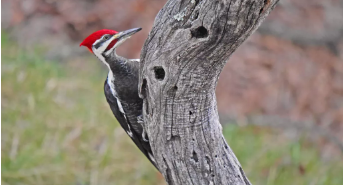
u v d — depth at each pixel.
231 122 13.49
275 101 14.92
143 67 5.07
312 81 16.20
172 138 5.33
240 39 4.39
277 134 13.22
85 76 13.70
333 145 13.45
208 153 5.39
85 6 16.52
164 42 4.71
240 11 4.11
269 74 15.94
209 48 4.50
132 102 6.58
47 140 10.54
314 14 19.31
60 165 9.99
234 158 5.67
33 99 11.39
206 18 4.29
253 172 10.89
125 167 10.32
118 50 15.13
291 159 11.45
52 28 15.70
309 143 13.24
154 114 5.26
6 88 11.74
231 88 15.09
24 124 10.85
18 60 13.26
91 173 10.02
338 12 19.59
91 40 6.55
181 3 4.54
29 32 15.35
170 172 5.57
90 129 11.03
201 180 5.48
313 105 15.35
